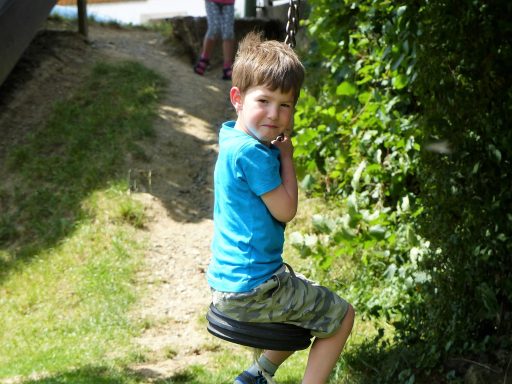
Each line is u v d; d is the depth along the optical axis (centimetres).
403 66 615
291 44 378
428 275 588
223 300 315
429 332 584
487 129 542
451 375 555
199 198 963
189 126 1088
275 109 307
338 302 324
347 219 655
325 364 323
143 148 1016
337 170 822
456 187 555
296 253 824
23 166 987
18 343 726
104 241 872
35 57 1198
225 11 1251
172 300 795
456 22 537
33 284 818
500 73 539
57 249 864
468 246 556
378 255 696
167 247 874
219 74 1288
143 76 1181
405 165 707
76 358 685
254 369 345
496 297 570
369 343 630
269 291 310
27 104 1105
